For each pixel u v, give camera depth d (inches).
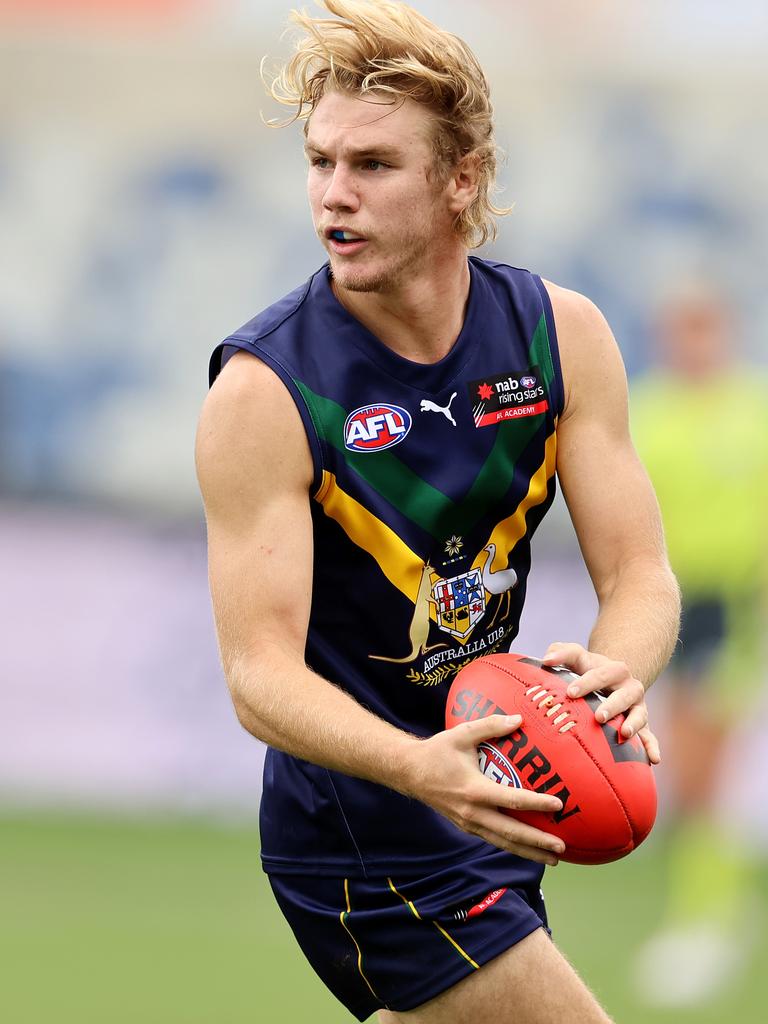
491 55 1477.6
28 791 1322.6
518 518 481.4
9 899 1071.0
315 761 428.5
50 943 969.5
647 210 1424.7
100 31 1459.2
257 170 1422.2
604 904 1091.3
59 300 1414.9
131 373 1406.3
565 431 486.3
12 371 1397.6
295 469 450.6
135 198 1427.2
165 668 1312.7
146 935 992.2
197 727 1307.8
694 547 1031.0
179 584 1321.4
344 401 457.1
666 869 1204.5
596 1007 473.4
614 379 488.1
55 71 1439.5
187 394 1403.8
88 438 1391.5
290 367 454.9
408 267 449.1
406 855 486.0
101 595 1321.4
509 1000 472.1
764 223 1417.3
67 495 1370.6
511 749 425.1
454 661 482.9
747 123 1429.6
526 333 478.3
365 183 438.6
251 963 936.3
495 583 482.6
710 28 1489.9
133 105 1435.8
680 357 1057.5
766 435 1040.8
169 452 1392.7
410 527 464.1
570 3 1505.9
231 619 442.6
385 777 414.9
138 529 1339.8
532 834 409.4
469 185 456.8
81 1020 813.9
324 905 496.4
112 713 1315.2
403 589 469.1
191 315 1412.4
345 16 437.4
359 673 481.7
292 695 428.1
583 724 426.6
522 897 490.6
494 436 470.6
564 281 1425.9
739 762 1218.0
